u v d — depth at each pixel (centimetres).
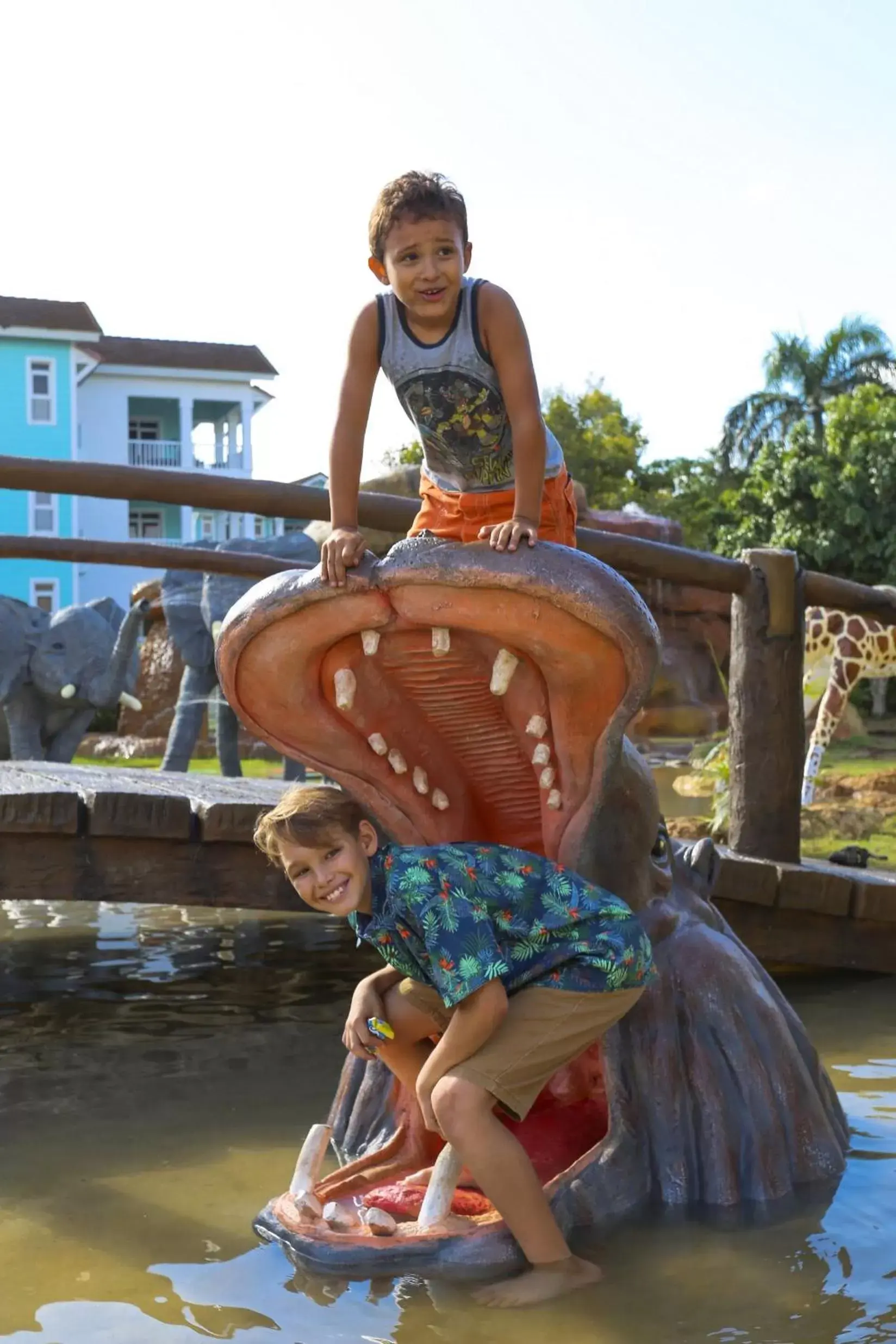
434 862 305
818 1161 347
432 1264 290
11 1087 433
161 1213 323
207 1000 564
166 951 674
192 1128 390
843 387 3716
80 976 613
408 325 331
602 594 263
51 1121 396
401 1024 331
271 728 309
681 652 2355
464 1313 268
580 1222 312
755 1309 270
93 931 728
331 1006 555
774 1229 313
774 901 573
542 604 264
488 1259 291
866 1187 340
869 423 3111
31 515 3719
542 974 304
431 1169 334
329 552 272
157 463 4116
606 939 304
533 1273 287
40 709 1580
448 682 292
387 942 311
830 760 1830
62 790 557
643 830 342
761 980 372
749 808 612
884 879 603
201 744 2150
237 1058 471
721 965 355
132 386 4088
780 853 611
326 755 311
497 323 325
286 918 768
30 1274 287
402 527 586
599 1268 290
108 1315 266
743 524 3266
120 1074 448
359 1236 297
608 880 338
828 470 3089
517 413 323
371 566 272
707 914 379
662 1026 343
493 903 303
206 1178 348
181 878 566
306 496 582
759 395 3788
